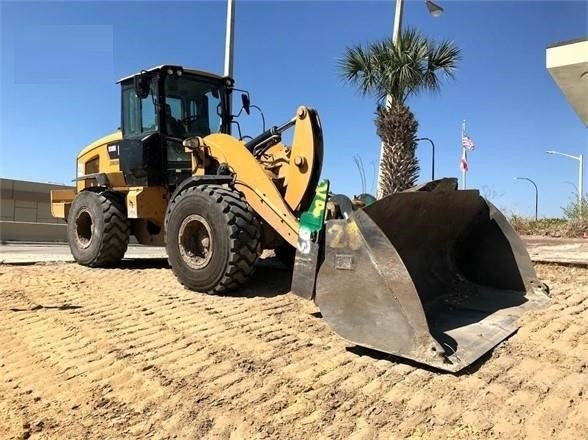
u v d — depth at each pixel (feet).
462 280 15.43
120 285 19.79
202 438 9.31
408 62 35.81
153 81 22.27
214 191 17.11
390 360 11.34
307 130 16.16
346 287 12.13
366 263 11.82
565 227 35.24
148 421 10.00
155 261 27.40
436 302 14.02
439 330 12.16
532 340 11.73
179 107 22.82
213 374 11.34
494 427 8.88
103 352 12.95
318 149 16.19
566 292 15.08
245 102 24.49
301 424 9.35
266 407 9.93
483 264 15.40
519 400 9.56
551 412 9.15
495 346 11.48
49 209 61.36
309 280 12.94
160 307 16.10
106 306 16.74
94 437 9.64
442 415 9.30
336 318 12.19
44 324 15.38
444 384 10.18
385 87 36.99
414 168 36.24
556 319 12.78
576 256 20.92
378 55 36.47
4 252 36.73
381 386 10.32
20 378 12.17
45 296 18.39
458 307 13.94
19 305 17.34
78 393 11.20
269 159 18.66
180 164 21.94
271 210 16.16
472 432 8.79
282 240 19.07
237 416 9.77
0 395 11.44
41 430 10.00
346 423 9.28
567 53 26.68
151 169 22.08
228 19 37.55
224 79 24.22
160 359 12.30
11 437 9.78
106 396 10.98
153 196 22.70
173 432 9.59
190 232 17.92
